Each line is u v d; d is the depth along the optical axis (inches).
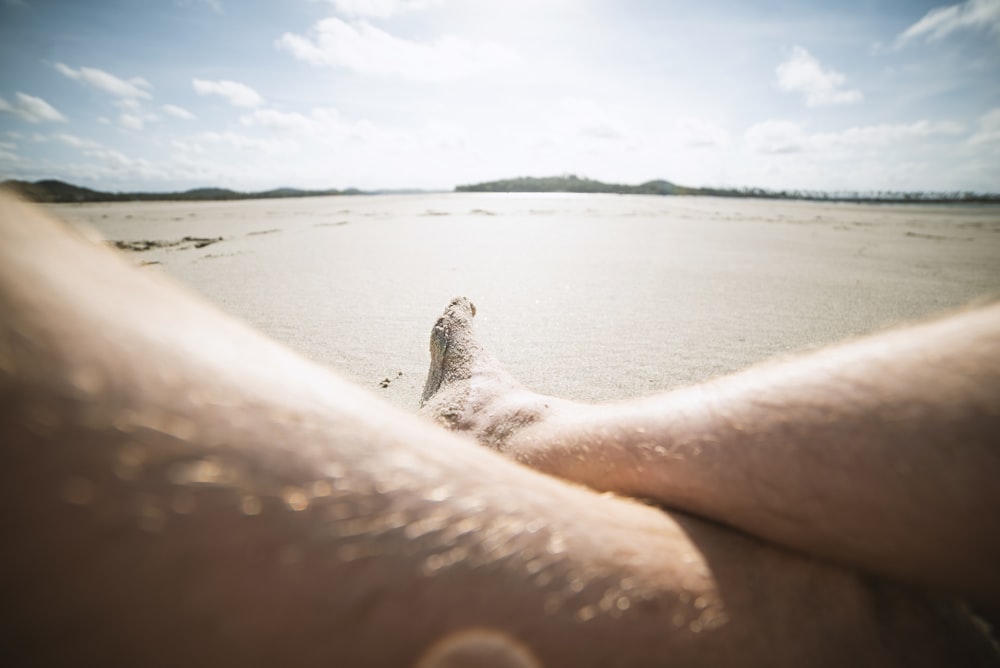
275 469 13.9
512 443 47.8
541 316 148.9
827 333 130.7
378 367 107.3
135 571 11.4
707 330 134.2
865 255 269.4
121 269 15.9
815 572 22.4
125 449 11.8
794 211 666.8
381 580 14.2
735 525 25.2
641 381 100.1
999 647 21.8
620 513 23.0
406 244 300.4
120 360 12.8
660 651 17.7
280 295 170.7
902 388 21.9
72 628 10.8
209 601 12.0
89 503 11.1
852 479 22.1
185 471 12.5
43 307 12.3
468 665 14.7
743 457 25.6
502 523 17.4
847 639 20.3
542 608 16.5
